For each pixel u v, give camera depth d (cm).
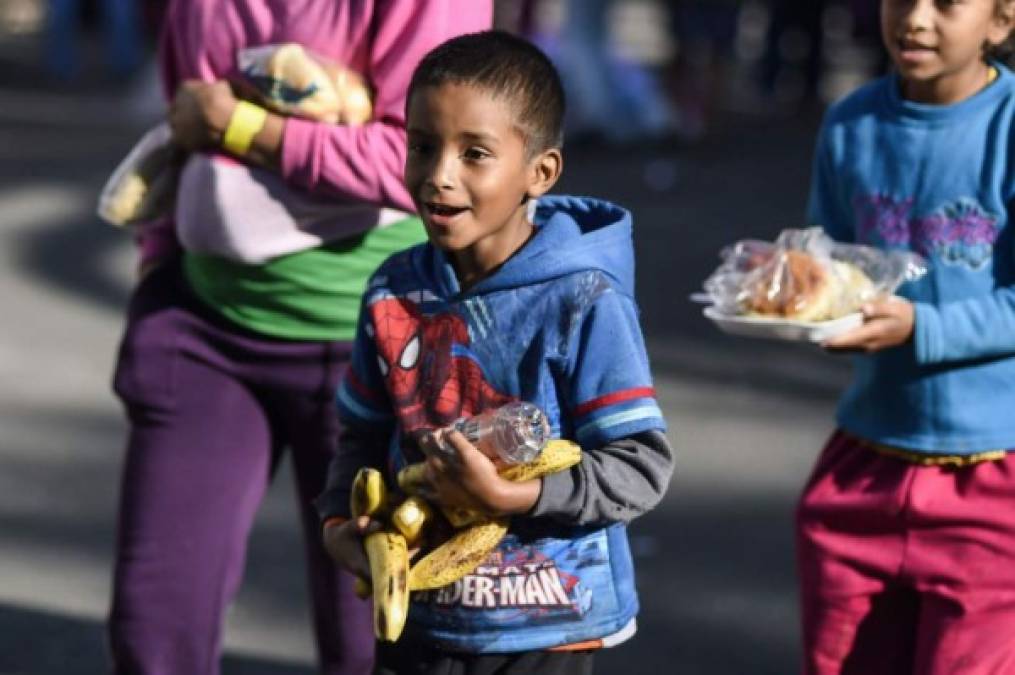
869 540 653
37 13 4341
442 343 528
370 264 679
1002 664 633
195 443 687
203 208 663
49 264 1734
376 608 501
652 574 1000
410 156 516
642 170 2409
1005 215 633
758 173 2402
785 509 1113
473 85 504
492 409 522
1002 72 649
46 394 1323
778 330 629
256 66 659
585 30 2583
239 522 697
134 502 689
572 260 518
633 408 510
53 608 948
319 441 694
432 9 652
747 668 886
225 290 679
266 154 657
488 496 491
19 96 2984
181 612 689
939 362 632
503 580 522
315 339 682
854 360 668
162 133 703
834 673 659
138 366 685
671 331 1541
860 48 3238
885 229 650
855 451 662
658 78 2673
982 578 635
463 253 532
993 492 636
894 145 650
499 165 507
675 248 1875
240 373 687
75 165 2298
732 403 1336
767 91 3206
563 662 530
